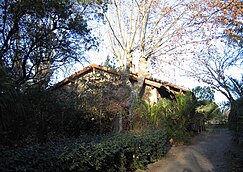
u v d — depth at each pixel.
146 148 8.25
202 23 14.05
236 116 10.09
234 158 7.75
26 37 11.05
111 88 12.91
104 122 12.06
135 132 9.90
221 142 13.02
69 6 10.86
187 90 17.22
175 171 7.65
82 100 11.28
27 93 8.45
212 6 13.12
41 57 11.84
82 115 10.82
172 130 13.47
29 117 7.99
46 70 12.62
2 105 5.62
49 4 10.20
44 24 11.02
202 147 11.94
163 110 13.91
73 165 4.95
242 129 8.77
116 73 14.76
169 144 12.82
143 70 15.63
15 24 10.46
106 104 12.12
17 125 7.31
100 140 6.96
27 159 4.18
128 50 15.46
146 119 13.02
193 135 16.17
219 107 22.86
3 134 6.70
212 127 23.83
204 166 8.10
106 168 6.43
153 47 15.53
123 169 6.98
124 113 13.13
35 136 8.37
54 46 11.65
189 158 9.48
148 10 15.20
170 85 17.08
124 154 7.27
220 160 8.69
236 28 12.29
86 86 12.20
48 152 4.71
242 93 10.55
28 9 10.21
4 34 10.57
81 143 6.02
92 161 5.64
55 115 9.34
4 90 5.75
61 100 9.68
